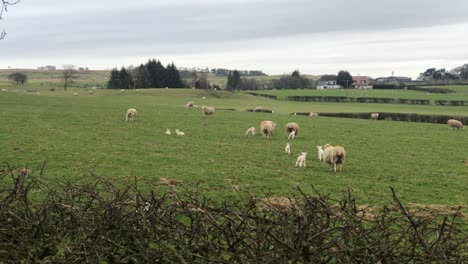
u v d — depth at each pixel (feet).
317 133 156.15
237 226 20.68
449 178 81.92
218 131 150.71
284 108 328.70
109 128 144.46
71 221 22.07
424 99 444.55
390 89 634.84
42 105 211.82
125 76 549.95
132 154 96.07
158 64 581.94
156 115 196.44
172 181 69.97
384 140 141.08
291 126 144.25
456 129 183.42
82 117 171.63
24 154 89.30
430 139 145.89
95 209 22.48
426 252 18.74
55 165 79.66
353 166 92.27
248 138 136.05
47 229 22.22
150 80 565.53
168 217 22.13
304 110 311.68
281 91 595.88
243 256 19.80
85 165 80.89
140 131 140.77
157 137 128.88
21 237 21.91
